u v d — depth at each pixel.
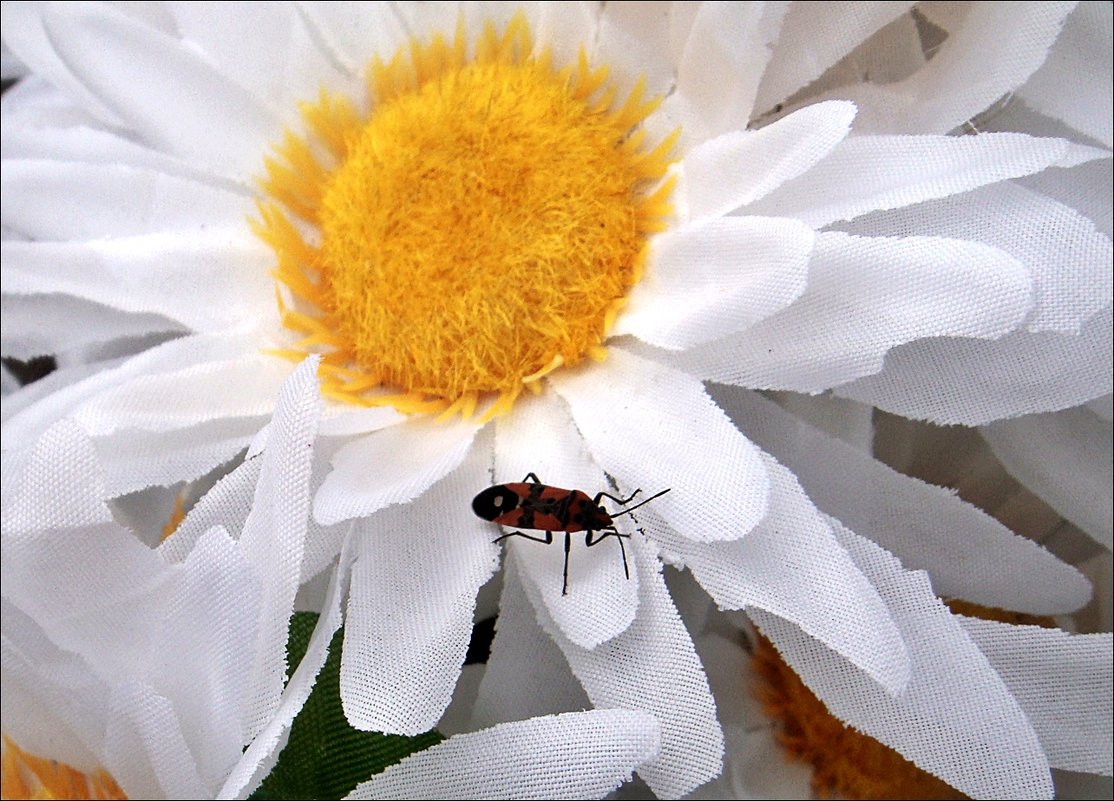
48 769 0.17
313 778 0.17
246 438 0.18
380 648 0.16
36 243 0.19
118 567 0.16
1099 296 0.17
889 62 0.19
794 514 0.16
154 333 0.20
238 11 0.19
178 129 0.20
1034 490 0.19
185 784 0.16
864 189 0.17
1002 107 0.18
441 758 0.16
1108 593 0.19
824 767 0.20
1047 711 0.17
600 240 0.18
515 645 0.18
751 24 0.17
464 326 0.18
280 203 0.20
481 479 0.17
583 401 0.17
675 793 0.16
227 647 0.15
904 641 0.17
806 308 0.17
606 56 0.19
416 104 0.19
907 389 0.17
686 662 0.16
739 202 0.17
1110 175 0.18
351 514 0.16
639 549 0.17
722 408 0.18
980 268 0.16
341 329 0.19
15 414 0.20
